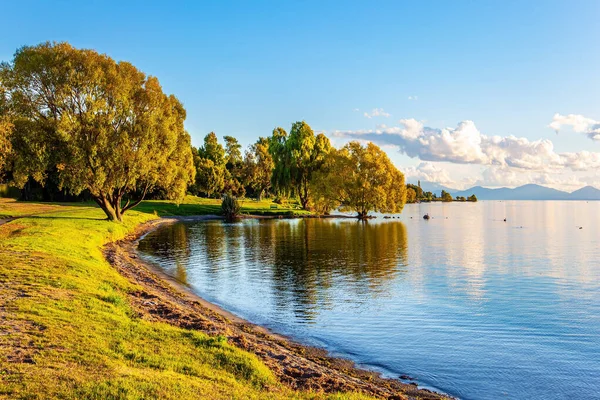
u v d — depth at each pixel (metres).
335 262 36.66
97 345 11.08
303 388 11.29
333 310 21.84
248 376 10.95
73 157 43.16
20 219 45.41
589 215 136.25
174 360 10.97
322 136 104.12
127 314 15.16
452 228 77.38
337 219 90.31
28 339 10.84
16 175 43.56
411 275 31.45
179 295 23.44
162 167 52.38
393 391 12.57
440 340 17.69
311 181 96.12
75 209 66.00
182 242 49.78
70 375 8.95
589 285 28.80
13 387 8.10
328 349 16.31
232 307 22.14
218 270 32.50
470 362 15.38
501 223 93.62
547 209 196.75
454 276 31.50
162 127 49.47
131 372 9.57
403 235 60.38
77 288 17.03
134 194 105.94
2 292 15.08
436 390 13.03
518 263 38.25
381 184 88.00
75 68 44.66
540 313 21.89
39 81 43.91
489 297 25.11
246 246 46.53
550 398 12.73
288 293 25.30
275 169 101.06
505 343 17.44
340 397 10.22
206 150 142.88
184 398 8.45
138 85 49.62
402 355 15.94
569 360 15.68
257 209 102.81
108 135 45.19
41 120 43.66
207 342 12.87
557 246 51.38
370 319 20.41
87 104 44.31
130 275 26.47
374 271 32.84
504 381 13.85
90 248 31.91
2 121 35.28
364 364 14.95
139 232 57.38
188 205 103.62
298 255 40.50
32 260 21.42
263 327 18.78
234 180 141.38
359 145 88.31
